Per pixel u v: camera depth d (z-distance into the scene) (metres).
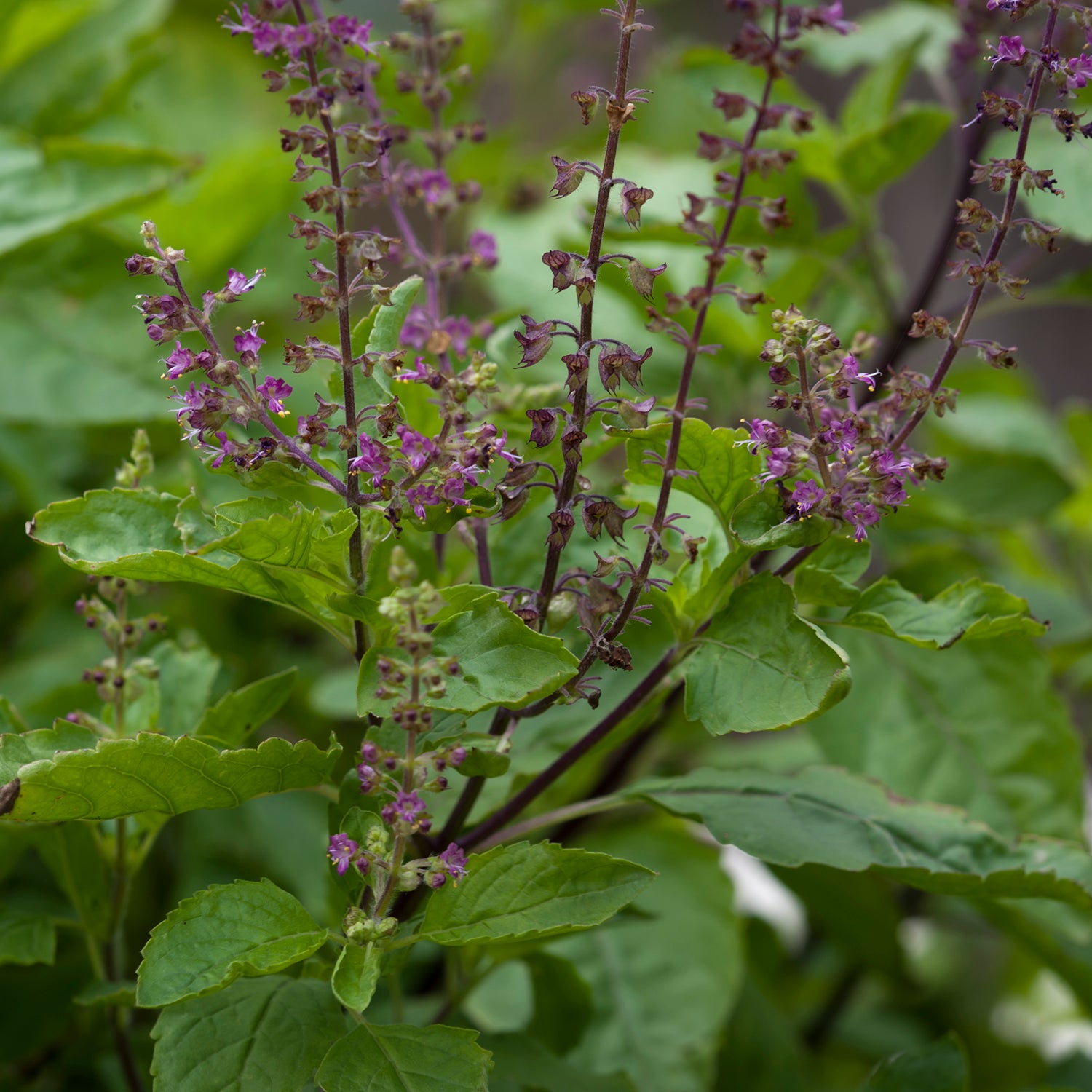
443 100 1.01
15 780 0.92
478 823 0.98
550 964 1.04
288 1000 0.94
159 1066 0.93
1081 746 1.09
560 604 0.93
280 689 0.98
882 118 1.13
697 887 1.12
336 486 0.93
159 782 0.93
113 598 0.97
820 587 0.95
